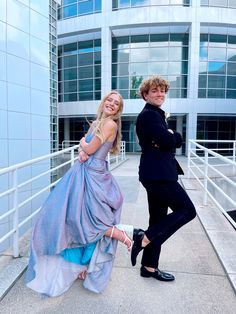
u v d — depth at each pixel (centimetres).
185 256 331
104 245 258
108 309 236
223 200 838
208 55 2148
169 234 250
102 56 2194
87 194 250
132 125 2484
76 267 255
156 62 2189
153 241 251
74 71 2353
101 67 2222
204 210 503
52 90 1590
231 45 2169
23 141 1046
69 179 254
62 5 2281
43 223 245
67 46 2366
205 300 247
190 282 275
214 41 2147
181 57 2170
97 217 248
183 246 359
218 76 2169
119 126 269
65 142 2522
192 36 2081
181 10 2050
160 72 2191
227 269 291
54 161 1524
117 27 2144
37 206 1058
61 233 240
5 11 958
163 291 261
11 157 990
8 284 263
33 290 256
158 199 254
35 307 238
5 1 956
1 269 290
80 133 2667
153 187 247
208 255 334
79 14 2231
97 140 250
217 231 397
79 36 2302
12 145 995
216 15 2064
